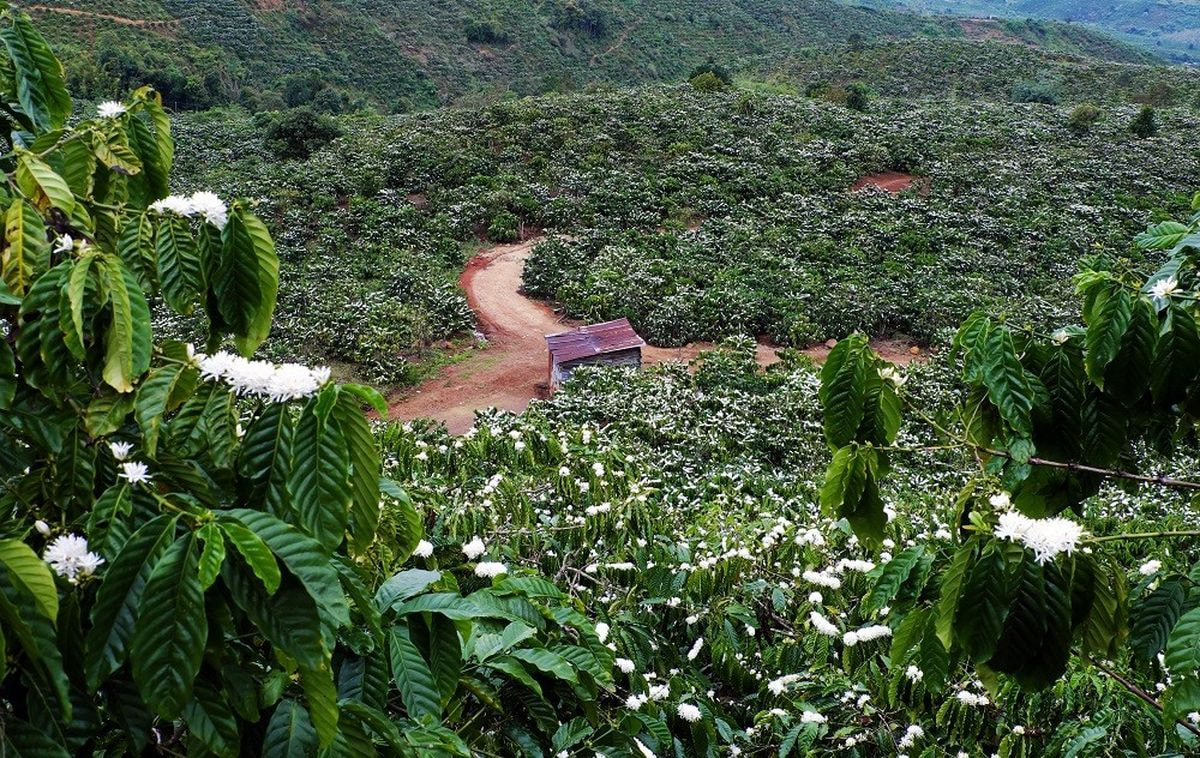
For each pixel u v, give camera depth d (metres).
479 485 7.43
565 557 5.63
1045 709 4.27
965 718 4.32
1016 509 2.63
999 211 35.38
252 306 1.90
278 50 68.25
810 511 8.83
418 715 2.14
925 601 2.51
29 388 1.80
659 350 24.16
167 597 1.39
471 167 36.94
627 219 32.81
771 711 4.54
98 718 1.63
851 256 29.98
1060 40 111.50
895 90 64.88
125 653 1.40
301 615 1.48
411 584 2.37
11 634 1.52
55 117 2.38
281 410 1.63
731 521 7.17
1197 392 2.33
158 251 1.86
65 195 1.92
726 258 29.50
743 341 23.16
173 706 1.36
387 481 2.46
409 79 70.25
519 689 3.00
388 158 37.62
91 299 1.73
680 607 5.33
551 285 27.39
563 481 6.81
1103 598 2.01
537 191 34.84
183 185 35.06
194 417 1.70
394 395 21.14
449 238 30.80
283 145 41.06
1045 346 2.55
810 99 52.72
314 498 1.53
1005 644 1.92
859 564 5.50
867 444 2.50
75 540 1.58
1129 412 2.51
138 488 1.64
